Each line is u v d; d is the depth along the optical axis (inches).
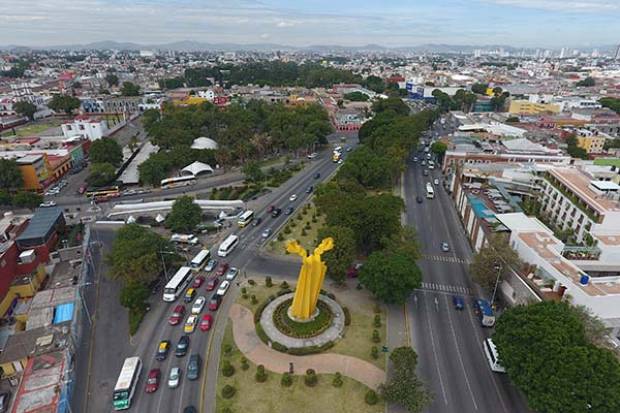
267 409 2378.2
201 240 4475.9
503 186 5393.7
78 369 2669.8
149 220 4985.2
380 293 3110.2
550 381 2086.6
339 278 3558.1
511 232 3705.7
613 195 4212.6
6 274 3272.6
